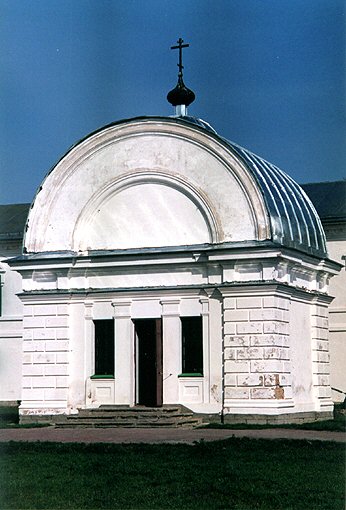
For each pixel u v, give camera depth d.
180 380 31.94
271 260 31.03
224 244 31.86
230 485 17.75
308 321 34.56
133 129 33.34
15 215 50.88
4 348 47.44
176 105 37.50
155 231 33.09
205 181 32.44
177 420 30.55
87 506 16.08
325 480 18.25
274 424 30.23
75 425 31.36
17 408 43.12
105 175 33.75
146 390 33.84
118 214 33.62
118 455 21.70
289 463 20.38
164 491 17.27
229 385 31.11
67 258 33.38
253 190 31.80
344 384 43.31
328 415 34.94
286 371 31.36
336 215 43.91
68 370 33.31
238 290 31.22
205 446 23.05
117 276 33.22
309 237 34.91
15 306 47.47
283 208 33.34
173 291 32.31
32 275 34.09
